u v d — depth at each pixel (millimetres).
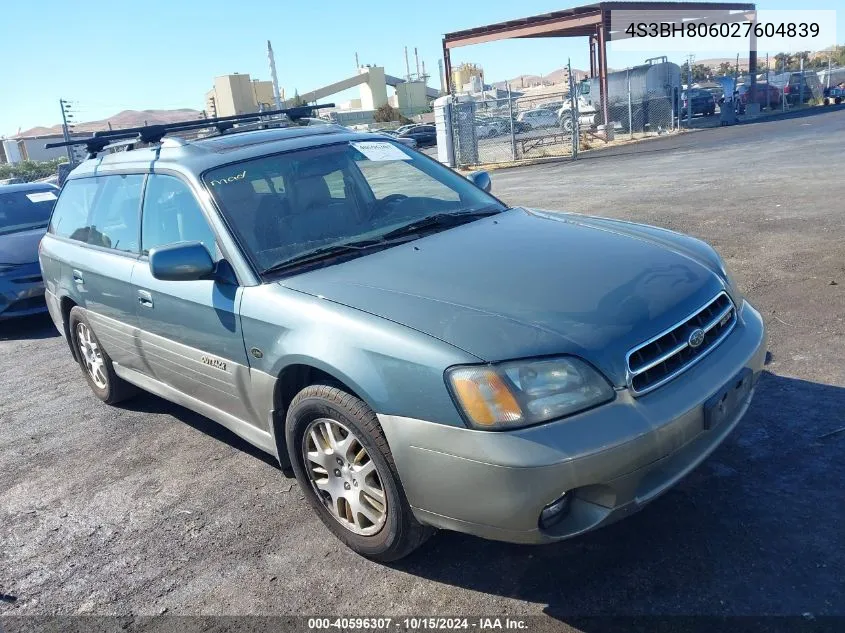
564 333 2516
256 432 3531
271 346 3088
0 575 3334
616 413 2424
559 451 2326
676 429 2496
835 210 8180
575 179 15125
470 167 22250
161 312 3838
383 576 2945
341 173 3965
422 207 3914
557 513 2477
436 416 2486
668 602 2562
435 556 3018
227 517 3564
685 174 13305
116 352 4699
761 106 31672
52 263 5262
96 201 4781
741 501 3072
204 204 3561
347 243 3480
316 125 4531
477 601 2721
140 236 4160
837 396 3848
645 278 2883
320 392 2902
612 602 2605
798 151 14703
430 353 2518
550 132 28328
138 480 4102
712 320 2855
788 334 4762
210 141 4094
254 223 3494
